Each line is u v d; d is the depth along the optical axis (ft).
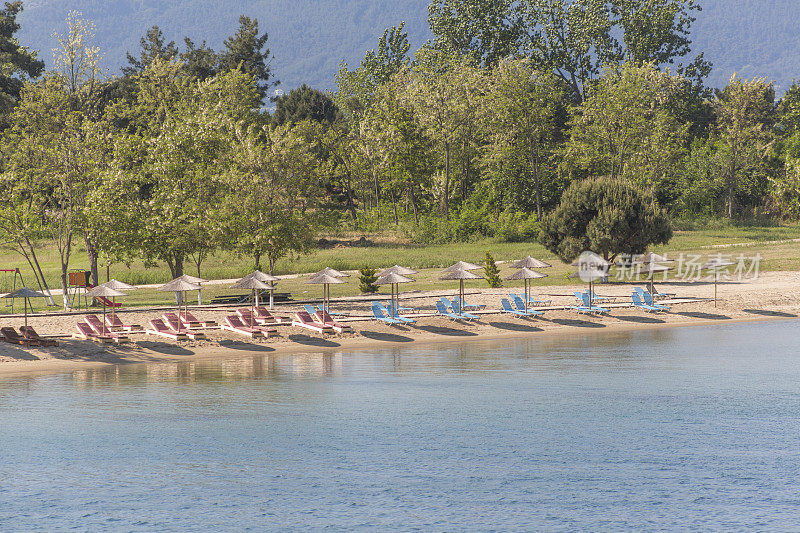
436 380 281.54
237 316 400.26
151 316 396.78
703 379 280.31
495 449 195.72
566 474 177.17
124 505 162.50
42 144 490.49
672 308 445.37
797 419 220.64
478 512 156.15
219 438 207.10
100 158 480.64
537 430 213.05
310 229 468.75
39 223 473.67
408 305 441.68
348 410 236.22
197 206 449.89
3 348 326.65
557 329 405.18
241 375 292.81
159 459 190.60
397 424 220.02
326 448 197.88
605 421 221.66
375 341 369.71
